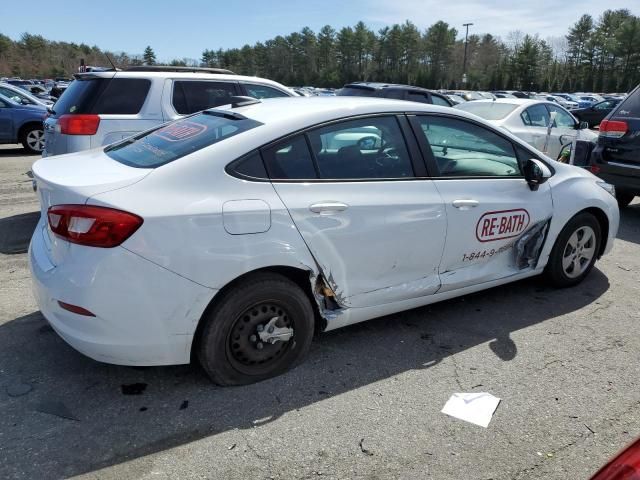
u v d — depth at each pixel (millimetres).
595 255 4648
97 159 3213
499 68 88312
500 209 3785
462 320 3926
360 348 3471
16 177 9156
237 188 2789
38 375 3041
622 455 1521
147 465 2377
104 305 2531
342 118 3199
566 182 4312
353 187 3141
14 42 102438
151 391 2920
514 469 2422
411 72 97000
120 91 5938
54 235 2654
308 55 105625
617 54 86625
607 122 6980
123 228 2486
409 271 3449
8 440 2496
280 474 2352
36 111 12281
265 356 3008
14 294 4125
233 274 2729
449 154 3641
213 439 2559
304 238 2928
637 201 8539
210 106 6523
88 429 2596
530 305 4215
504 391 3023
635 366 3332
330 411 2799
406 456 2482
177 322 2668
